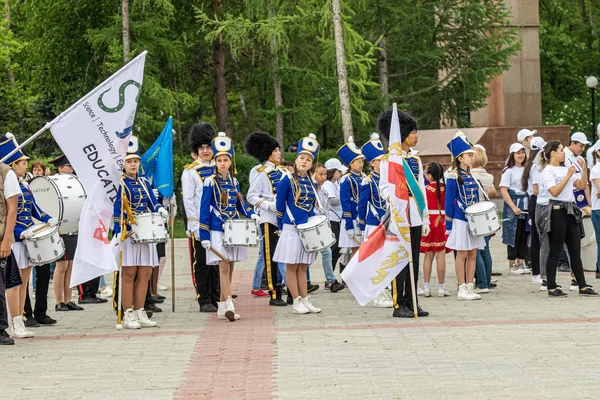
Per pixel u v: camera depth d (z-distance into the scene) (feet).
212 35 116.67
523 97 124.26
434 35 121.39
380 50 114.52
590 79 134.10
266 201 51.03
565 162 56.13
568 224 50.39
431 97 122.52
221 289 45.88
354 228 50.90
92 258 42.73
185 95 128.98
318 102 140.46
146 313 46.70
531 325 41.01
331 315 46.55
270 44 116.67
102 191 42.70
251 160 129.59
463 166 49.80
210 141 49.85
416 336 39.17
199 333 41.93
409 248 44.04
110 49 126.21
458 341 37.70
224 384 31.12
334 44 109.91
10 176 40.45
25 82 149.59
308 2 111.96
